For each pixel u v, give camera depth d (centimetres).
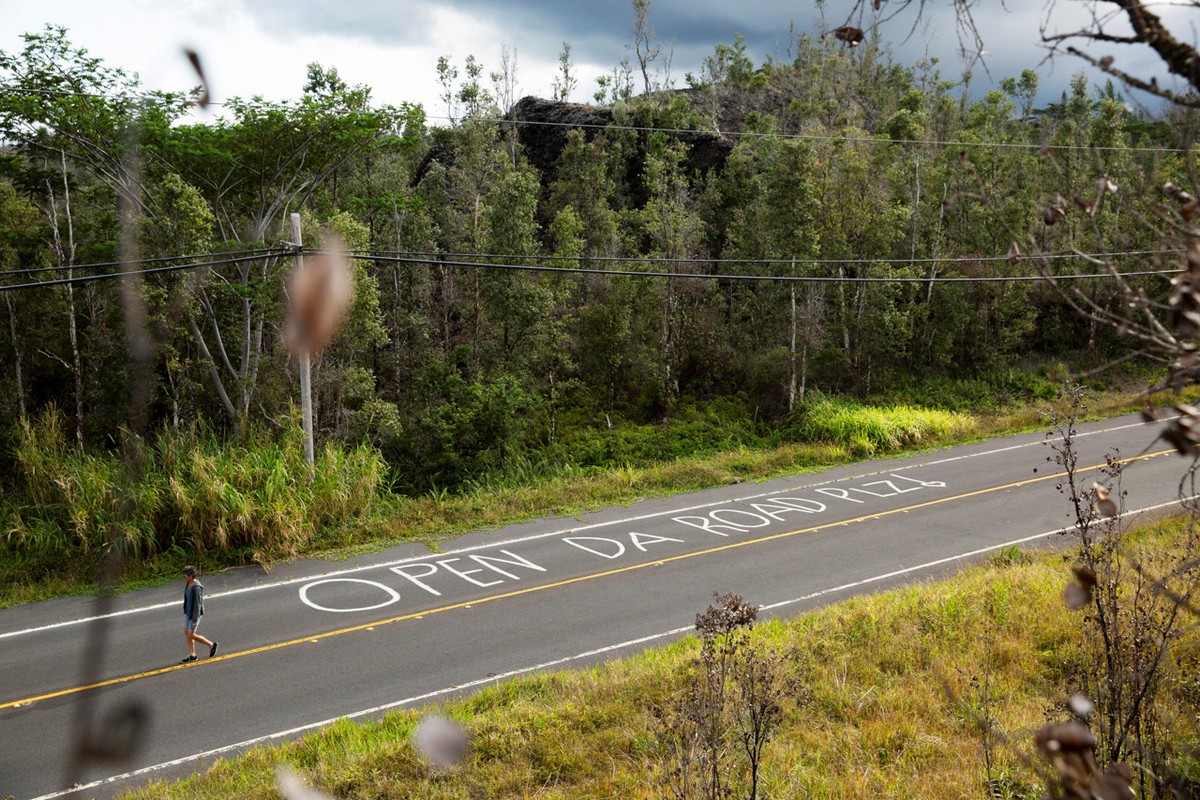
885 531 2014
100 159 2181
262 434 2231
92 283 2412
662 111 4753
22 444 2125
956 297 3519
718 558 1852
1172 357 210
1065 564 1504
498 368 2870
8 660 1402
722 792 784
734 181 4216
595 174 3878
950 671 1125
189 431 2202
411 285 3002
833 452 2744
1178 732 533
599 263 3544
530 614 1565
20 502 2039
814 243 3206
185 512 1838
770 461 2678
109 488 1877
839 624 1334
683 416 3300
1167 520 1669
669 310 3403
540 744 1021
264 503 1911
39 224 2580
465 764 985
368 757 1002
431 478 2542
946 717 1011
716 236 4069
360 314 2295
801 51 6562
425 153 4544
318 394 2473
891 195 3731
